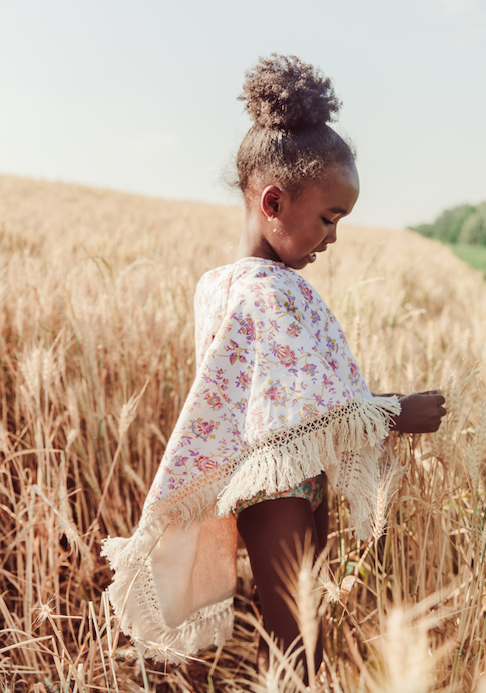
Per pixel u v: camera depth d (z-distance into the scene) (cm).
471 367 188
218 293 133
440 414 128
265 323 121
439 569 143
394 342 281
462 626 127
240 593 201
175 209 2400
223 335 122
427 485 160
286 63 126
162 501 124
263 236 133
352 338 208
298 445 113
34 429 212
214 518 140
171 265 537
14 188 2042
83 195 2386
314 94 120
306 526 122
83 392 226
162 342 271
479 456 126
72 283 324
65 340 266
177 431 124
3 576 197
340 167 123
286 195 124
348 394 116
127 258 595
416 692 56
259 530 122
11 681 160
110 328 270
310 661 80
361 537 129
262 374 118
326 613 156
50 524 176
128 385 255
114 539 141
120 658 174
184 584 136
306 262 135
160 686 174
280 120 121
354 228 2864
